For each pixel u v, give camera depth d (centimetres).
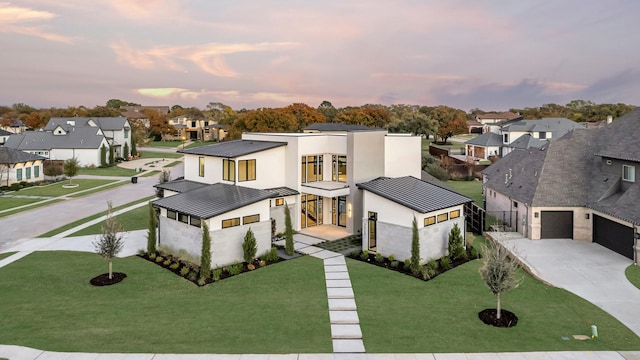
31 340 1558
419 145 3481
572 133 3334
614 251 2661
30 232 3334
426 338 1597
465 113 17888
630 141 2817
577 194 2955
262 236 2608
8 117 14900
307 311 1848
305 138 3281
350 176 3127
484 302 1948
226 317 1788
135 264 2536
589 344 1543
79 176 6756
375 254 2608
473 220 3303
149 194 5150
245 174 3102
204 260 2258
